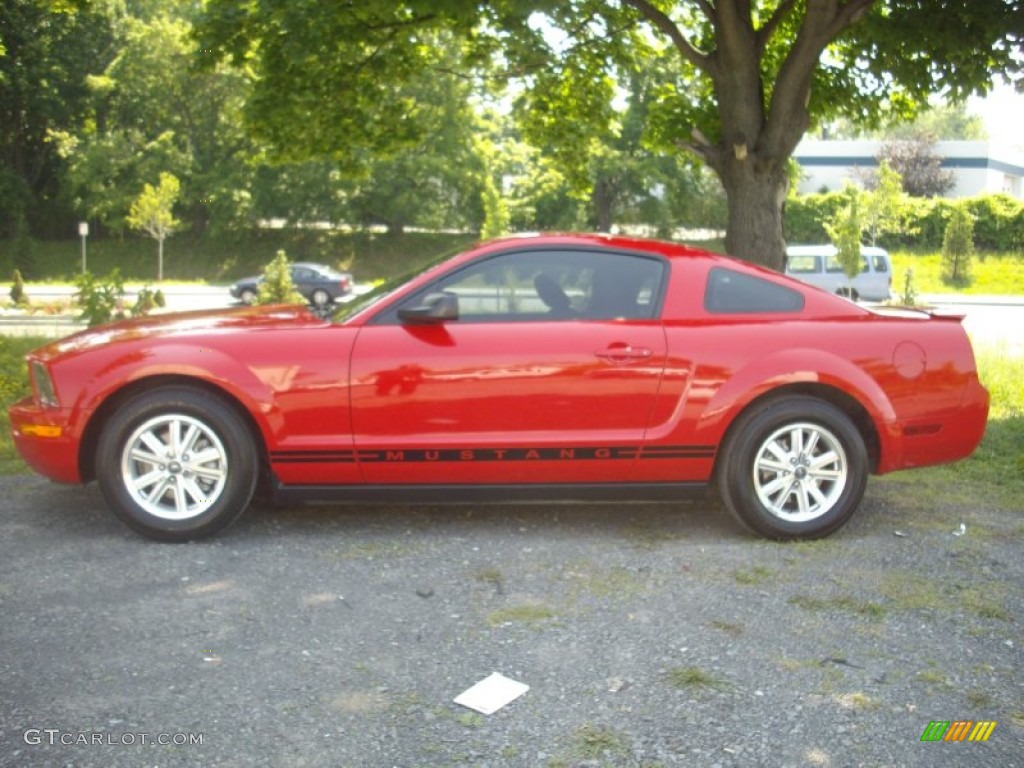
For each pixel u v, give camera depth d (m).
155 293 19.48
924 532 5.27
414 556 4.74
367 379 4.89
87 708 3.13
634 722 3.11
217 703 3.19
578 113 13.71
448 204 49.16
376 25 11.51
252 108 12.70
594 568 4.59
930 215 46.28
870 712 3.20
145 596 4.13
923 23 9.66
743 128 9.73
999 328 22.48
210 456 4.88
